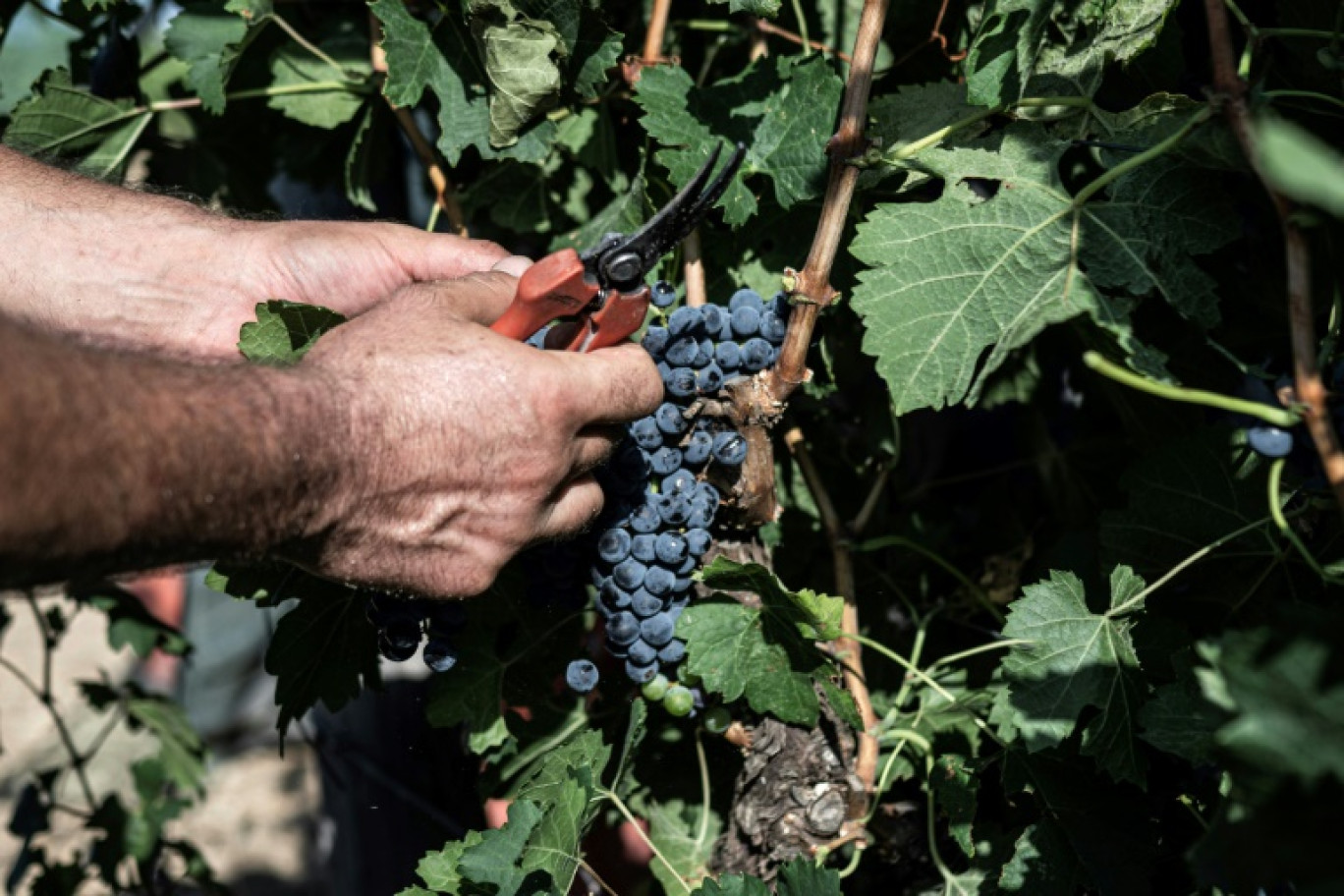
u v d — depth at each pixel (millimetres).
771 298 783
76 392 559
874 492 830
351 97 900
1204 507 724
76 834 1882
